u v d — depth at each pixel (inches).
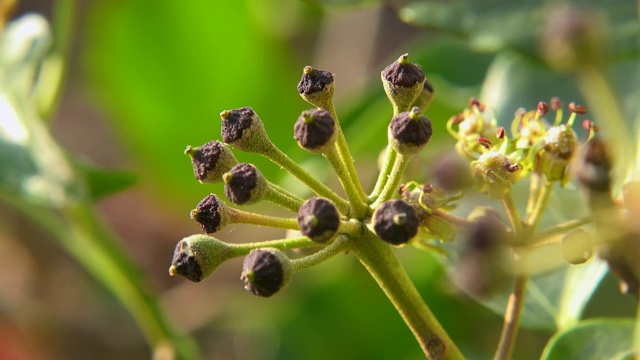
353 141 12.1
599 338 9.7
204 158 8.7
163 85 15.1
